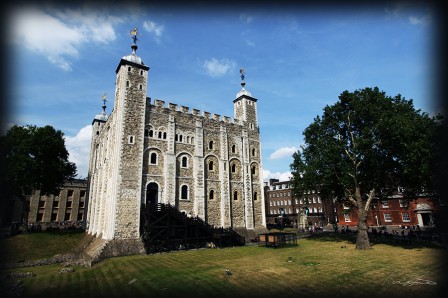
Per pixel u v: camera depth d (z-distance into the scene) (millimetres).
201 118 37719
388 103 25484
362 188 27984
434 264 17000
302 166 28391
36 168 36031
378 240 29781
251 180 41812
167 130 33875
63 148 41000
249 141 43219
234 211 38375
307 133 29594
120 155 28984
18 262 25469
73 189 62250
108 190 30156
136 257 24047
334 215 58750
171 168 32875
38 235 34156
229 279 14969
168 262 20781
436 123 21375
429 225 45406
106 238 27359
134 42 33375
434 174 21344
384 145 23922
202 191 35188
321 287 13219
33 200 56750
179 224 30109
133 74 31859
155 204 29406
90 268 20594
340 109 27938
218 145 39031
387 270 16016
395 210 49156
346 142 27531
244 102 44344
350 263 18281
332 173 26625
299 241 31625
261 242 33156
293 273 16016
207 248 28812
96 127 47781
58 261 25656
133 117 30766
